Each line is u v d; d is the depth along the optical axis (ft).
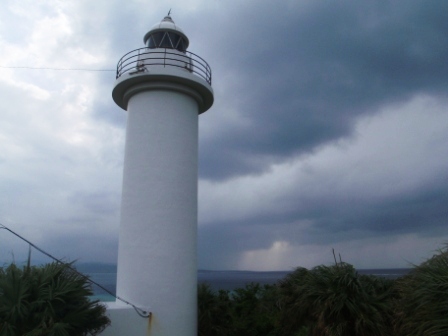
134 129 47.80
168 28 52.21
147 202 44.88
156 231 44.19
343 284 38.45
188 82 48.24
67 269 32.24
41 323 27.40
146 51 50.72
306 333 42.45
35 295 28.89
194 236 47.11
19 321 27.66
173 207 45.32
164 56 49.62
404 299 29.81
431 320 24.84
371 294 38.40
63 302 29.58
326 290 38.63
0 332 26.58
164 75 46.83
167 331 42.29
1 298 27.81
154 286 42.93
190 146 48.62
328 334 36.37
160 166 45.91
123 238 45.32
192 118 49.90
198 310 55.11
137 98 48.73
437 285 24.80
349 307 36.73
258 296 67.46
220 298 65.10
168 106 47.80
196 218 48.19
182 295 43.98
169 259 43.93
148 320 41.73
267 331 56.90
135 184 45.75
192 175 48.24
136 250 43.91
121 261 44.93
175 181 46.09
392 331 35.55
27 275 30.04
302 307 41.22
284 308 49.47
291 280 50.24
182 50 53.42
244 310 61.62
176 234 44.86
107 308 40.29
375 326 35.68
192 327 44.86
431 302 25.18
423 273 26.58
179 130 47.80
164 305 42.73
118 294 44.45
